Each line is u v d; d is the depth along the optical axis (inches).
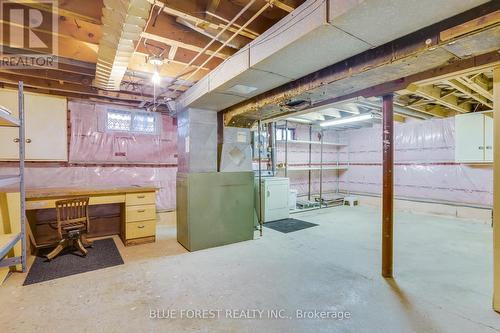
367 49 73.2
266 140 221.5
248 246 141.3
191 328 71.6
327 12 58.3
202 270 109.8
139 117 173.9
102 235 160.7
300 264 116.3
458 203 209.9
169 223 184.9
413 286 95.7
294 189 257.8
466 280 100.3
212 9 72.9
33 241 131.9
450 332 69.7
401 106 182.2
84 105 155.6
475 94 154.3
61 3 67.9
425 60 69.6
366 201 270.2
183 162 146.6
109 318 75.7
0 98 127.0
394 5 52.3
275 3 70.3
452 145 217.3
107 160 163.0
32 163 142.2
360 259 122.5
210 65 118.0
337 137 310.7
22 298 86.3
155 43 100.3
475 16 53.8
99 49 83.8
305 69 86.6
